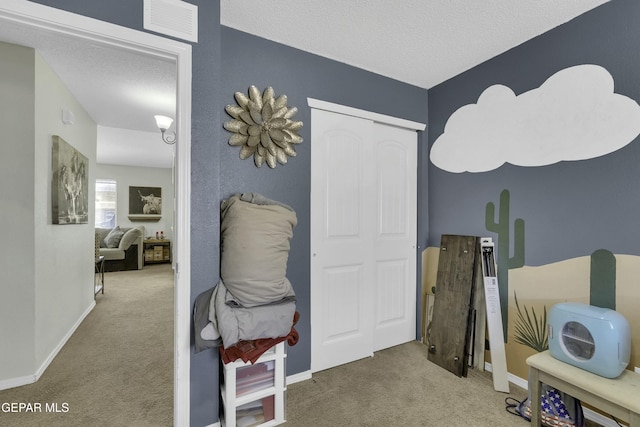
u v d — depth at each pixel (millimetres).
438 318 2402
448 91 2615
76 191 2967
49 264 2396
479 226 2357
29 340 2109
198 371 1566
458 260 2361
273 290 1548
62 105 2674
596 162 1744
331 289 2295
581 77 1806
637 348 1573
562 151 1888
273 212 1606
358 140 2416
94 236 3801
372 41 2082
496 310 2127
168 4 1495
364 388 2023
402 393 1966
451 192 2580
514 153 2139
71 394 1951
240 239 1532
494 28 1941
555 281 1911
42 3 1258
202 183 1578
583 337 1555
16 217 2102
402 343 2725
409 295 2764
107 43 1403
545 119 1972
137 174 7238
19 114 2117
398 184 2699
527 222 2061
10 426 1646
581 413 1613
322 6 1739
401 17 1841
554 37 1930
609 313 1523
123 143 4895
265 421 1652
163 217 7527
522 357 2066
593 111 1757
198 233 1566
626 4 1637
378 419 1711
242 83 1946
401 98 2643
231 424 1542
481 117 2354
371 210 2490
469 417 1734
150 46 1450
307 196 2176
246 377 1625
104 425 1657
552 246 1932
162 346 2668
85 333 2947
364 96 2439
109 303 3936
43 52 2209
